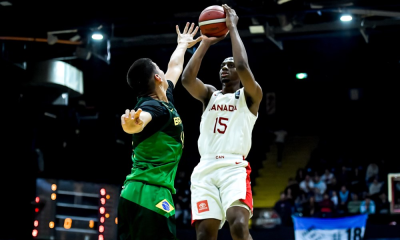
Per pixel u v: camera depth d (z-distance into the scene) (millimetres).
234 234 4441
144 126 3820
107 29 12023
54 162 14367
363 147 18531
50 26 11859
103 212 12445
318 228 12242
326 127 19594
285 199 14336
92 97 15453
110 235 12453
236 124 4805
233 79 5031
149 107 4008
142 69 4199
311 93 19453
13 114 13297
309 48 14703
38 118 13664
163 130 4082
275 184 18781
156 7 11523
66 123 14508
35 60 12508
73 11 11711
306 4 10992
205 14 5000
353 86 18438
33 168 13258
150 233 3947
